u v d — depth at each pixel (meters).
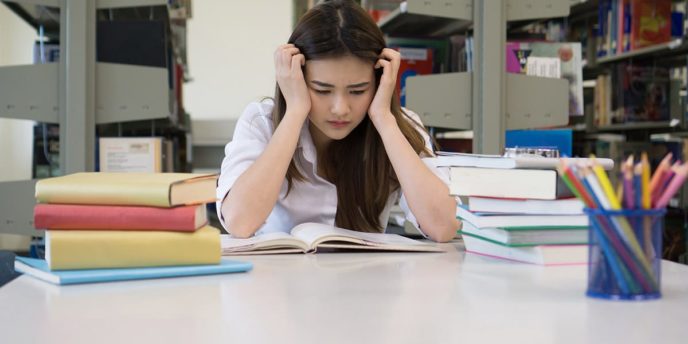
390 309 0.70
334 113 1.38
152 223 0.91
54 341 0.59
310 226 1.30
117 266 0.89
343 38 1.34
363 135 1.56
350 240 1.17
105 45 2.39
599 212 0.73
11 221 2.32
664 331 0.61
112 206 0.90
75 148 2.29
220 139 5.66
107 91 2.34
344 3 1.41
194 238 0.92
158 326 0.64
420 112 2.41
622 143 3.47
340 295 0.78
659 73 3.58
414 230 2.32
